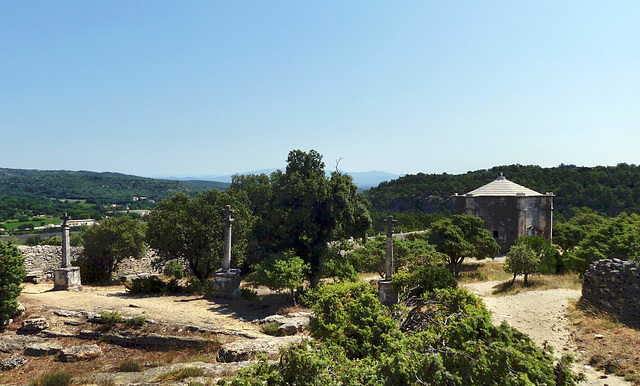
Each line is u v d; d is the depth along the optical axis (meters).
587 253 25.44
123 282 28.33
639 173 94.12
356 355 9.36
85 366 12.50
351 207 25.27
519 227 46.53
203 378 10.13
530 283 25.08
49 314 16.38
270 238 25.16
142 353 13.76
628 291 16.19
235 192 34.97
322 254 24.58
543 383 6.61
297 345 7.37
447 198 98.38
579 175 99.50
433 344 7.35
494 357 6.47
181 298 21.48
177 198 28.62
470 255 34.00
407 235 42.66
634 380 10.95
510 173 109.31
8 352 13.64
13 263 16.08
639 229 27.41
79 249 29.80
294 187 24.03
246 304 20.28
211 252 25.17
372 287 12.68
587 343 13.90
